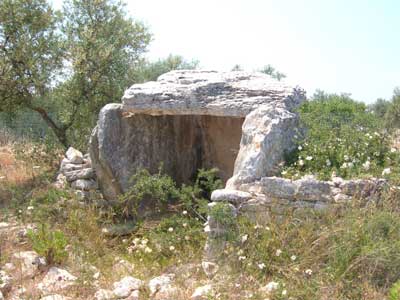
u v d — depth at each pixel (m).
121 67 11.42
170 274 5.71
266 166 6.48
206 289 5.04
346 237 5.21
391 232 5.28
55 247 6.04
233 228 5.65
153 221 7.71
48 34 10.67
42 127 14.65
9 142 13.15
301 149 6.79
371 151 6.69
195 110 7.63
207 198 8.76
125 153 8.17
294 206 5.71
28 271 5.77
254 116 6.88
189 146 9.17
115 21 11.57
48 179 9.03
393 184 5.88
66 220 7.40
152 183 7.47
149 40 12.00
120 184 8.11
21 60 10.24
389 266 5.02
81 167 8.40
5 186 9.20
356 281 4.98
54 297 5.09
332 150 6.59
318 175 6.10
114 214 7.79
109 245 7.05
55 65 10.81
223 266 5.43
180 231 6.55
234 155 8.79
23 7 10.19
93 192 8.20
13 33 10.22
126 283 5.36
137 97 7.83
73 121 11.48
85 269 5.79
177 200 8.30
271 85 7.73
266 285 5.07
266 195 5.81
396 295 4.57
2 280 5.41
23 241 6.75
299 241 5.41
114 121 8.12
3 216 7.62
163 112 7.82
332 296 4.78
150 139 8.48
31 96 10.70
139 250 6.48
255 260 5.39
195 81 8.02
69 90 11.15
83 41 11.02
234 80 8.02
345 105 7.67
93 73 11.23
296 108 7.56
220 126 8.98
